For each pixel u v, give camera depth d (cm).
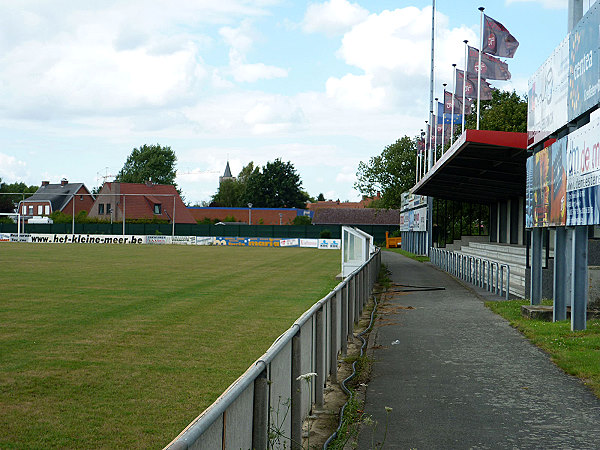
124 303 1822
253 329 1370
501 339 1161
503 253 2550
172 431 686
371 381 835
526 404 720
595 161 1002
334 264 3947
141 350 1125
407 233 6806
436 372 887
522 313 1417
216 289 2277
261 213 11794
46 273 2902
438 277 2797
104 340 1222
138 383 889
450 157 1988
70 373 945
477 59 2378
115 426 702
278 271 3275
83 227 8669
